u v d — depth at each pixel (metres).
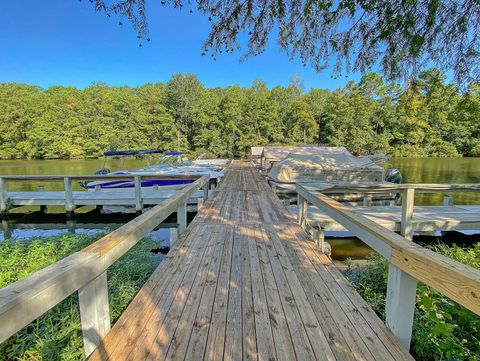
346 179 9.36
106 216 7.59
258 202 6.28
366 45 3.30
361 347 1.51
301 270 2.58
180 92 32.53
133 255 4.08
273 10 2.94
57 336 2.09
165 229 6.34
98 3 2.42
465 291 1.02
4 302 0.87
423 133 29.00
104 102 32.31
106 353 1.46
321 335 1.62
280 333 1.64
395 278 1.55
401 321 1.53
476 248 3.71
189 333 1.64
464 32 3.05
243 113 33.09
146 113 33.16
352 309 1.91
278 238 3.59
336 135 31.61
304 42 3.28
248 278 2.40
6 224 7.14
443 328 1.83
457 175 16.55
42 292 1.02
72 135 30.31
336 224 5.16
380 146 29.58
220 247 3.23
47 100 32.31
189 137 33.44
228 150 32.53
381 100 29.59
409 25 2.89
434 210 5.89
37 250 4.20
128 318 1.79
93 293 1.45
